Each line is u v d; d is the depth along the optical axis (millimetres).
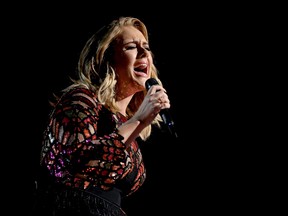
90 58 6574
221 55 12906
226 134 12781
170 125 6539
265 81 12781
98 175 5535
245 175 12617
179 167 12664
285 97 12703
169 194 12562
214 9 12859
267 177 12555
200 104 12867
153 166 12688
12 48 11617
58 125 5617
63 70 11617
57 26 11805
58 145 5570
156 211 12500
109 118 6203
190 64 12852
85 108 5750
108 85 6281
